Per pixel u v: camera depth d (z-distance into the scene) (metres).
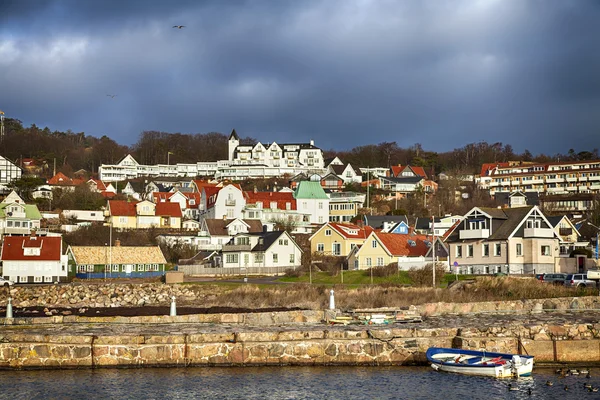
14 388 54.81
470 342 61.62
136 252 138.88
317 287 102.25
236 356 61.06
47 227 169.12
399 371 60.09
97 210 193.50
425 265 110.00
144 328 71.88
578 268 105.19
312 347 61.56
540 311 78.94
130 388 55.06
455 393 53.88
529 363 58.38
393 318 73.62
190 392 54.16
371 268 114.12
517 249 105.19
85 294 111.25
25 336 61.62
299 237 162.88
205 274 132.25
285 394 53.78
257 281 118.69
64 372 59.19
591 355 61.47
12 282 130.00
